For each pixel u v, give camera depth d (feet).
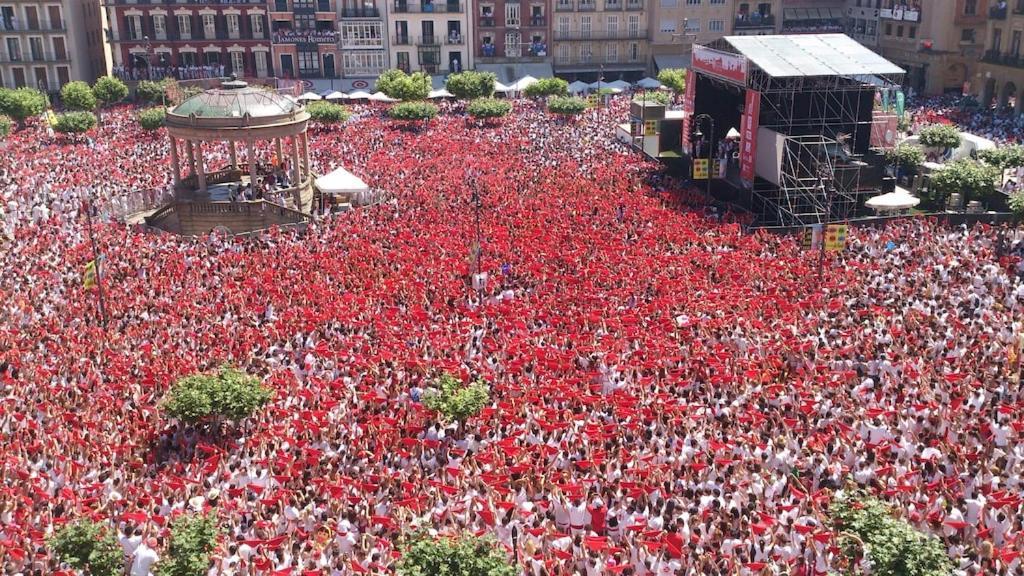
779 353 119.85
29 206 204.54
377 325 131.34
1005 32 315.78
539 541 80.59
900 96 230.48
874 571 71.97
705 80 242.37
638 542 78.13
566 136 287.07
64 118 280.92
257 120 205.36
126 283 154.51
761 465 92.07
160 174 242.37
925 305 134.21
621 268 154.51
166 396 109.29
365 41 376.07
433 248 168.45
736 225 183.32
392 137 285.02
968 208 203.51
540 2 381.19
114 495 88.94
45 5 352.69
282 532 84.23
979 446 95.55
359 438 100.48
